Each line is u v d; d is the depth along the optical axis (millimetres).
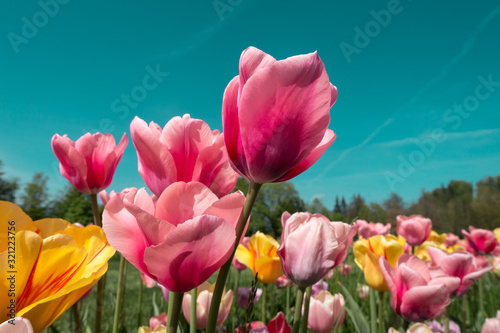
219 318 318
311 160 154
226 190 173
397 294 321
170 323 122
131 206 107
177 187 122
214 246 113
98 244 115
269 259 387
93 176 339
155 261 111
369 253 351
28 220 119
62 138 332
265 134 130
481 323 567
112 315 318
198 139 167
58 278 99
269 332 331
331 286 434
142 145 159
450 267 403
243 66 137
